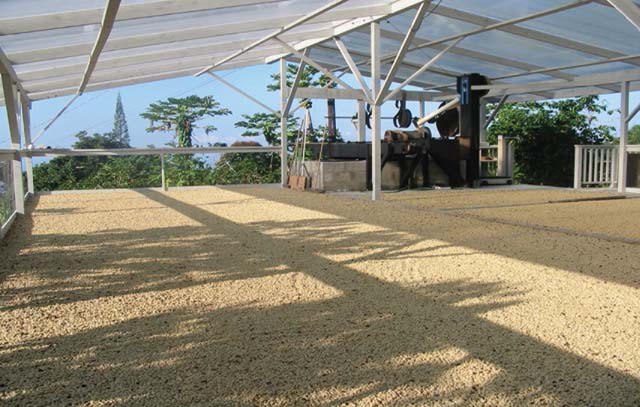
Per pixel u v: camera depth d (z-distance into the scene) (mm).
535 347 2229
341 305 2848
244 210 7016
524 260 3861
